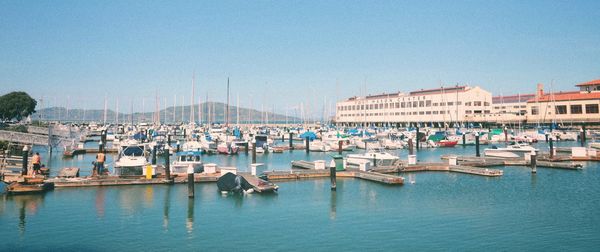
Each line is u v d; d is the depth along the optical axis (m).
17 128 99.69
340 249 25.86
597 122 141.12
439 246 26.28
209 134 111.12
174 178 46.28
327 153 89.50
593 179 50.19
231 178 41.31
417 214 33.81
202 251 25.58
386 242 27.09
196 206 36.31
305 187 45.38
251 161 73.75
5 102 142.12
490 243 26.81
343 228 30.14
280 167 65.00
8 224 30.69
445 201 38.44
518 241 27.19
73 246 26.36
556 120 151.88
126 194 40.62
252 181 42.62
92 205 36.25
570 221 31.61
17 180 41.41
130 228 30.03
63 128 124.81
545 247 26.11
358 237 28.11
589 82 157.25
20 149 68.06
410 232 29.12
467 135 110.31
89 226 30.39
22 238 27.72
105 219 32.16
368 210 35.16
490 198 39.66
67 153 76.44
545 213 33.97
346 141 94.50
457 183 47.97
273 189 41.84
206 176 47.06
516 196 40.50
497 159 65.62
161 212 34.25
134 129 146.00
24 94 149.12
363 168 54.38
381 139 104.56
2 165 48.06
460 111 179.25
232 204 37.09
